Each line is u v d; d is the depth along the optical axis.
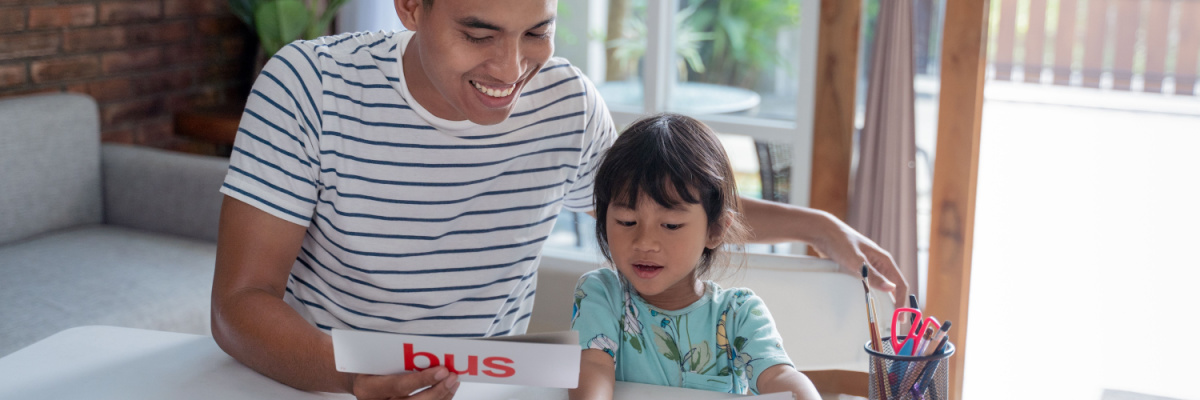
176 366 1.03
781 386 1.00
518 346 0.84
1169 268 3.48
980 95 2.15
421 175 1.08
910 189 2.37
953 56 2.13
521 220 1.16
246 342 0.98
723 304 1.11
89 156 2.56
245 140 1.01
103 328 1.14
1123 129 5.30
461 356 0.86
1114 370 2.71
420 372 0.87
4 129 2.33
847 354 1.32
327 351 0.95
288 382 0.98
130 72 2.96
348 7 3.02
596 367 1.03
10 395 0.96
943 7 2.38
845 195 2.51
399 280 1.13
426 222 1.11
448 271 1.15
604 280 1.14
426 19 0.93
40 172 2.43
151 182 2.54
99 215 2.62
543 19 0.92
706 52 2.66
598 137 1.20
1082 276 3.42
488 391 1.01
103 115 2.89
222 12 3.26
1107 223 3.91
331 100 1.04
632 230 1.05
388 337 0.86
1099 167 4.61
